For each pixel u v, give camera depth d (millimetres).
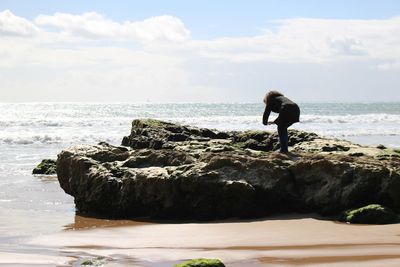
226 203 14570
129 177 15602
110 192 15805
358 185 14031
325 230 12633
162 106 162500
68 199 18938
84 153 17406
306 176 14742
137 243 12000
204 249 11250
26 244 12117
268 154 16422
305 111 107438
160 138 20969
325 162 14609
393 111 105500
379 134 50656
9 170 26922
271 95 16844
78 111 114875
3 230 13742
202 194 14680
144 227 13852
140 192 15289
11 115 92625
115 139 44688
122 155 17219
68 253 11188
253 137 21188
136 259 10555
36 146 40219
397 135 49906
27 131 51719
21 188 21266
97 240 12406
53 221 15102
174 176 14930
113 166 16547
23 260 10492
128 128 55375
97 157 17312
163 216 15125
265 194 14641
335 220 13812
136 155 16891
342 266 9602
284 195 14680
